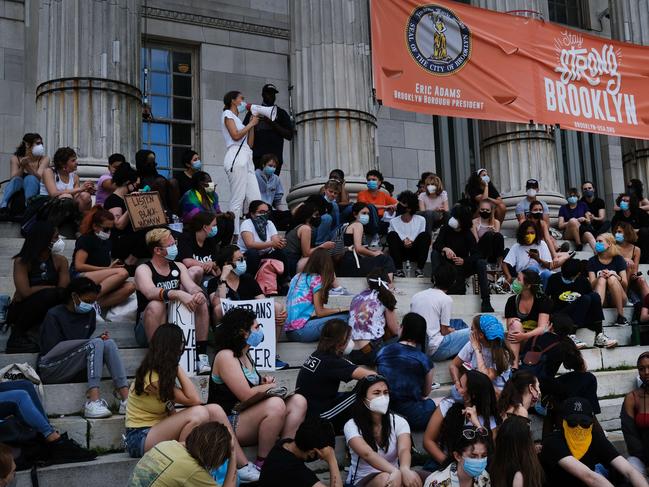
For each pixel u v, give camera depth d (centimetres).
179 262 763
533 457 522
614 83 1414
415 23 1222
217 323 690
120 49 1079
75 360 602
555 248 1028
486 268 934
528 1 1380
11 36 1391
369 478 562
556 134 1877
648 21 1527
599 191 1931
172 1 1533
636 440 671
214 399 591
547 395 670
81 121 1038
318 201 908
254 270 827
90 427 575
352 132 1174
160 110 1527
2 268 821
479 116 1268
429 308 747
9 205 940
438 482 536
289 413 584
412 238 982
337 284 844
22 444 520
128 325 701
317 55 1185
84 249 737
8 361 620
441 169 1764
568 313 889
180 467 453
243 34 1599
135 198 790
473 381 589
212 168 1530
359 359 702
